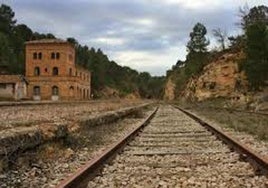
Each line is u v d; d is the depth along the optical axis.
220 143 13.98
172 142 14.47
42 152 10.86
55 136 12.17
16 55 123.44
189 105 71.62
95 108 35.97
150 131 18.83
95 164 8.89
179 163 10.07
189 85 104.50
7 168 8.88
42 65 107.06
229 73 77.88
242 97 60.44
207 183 7.81
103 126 20.94
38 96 106.38
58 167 9.73
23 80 90.56
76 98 109.31
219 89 78.25
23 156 9.82
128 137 14.45
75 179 7.25
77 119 17.77
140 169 9.34
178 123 24.44
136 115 33.03
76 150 12.81
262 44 58.34
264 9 85.81
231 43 95.75
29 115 22.94
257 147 13.41
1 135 9.48
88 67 152.00
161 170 9.20
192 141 14.73
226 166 9.57
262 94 54.22
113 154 10.94
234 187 7.48
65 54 106.62
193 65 109.12
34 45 107.19
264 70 57.88
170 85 167.25
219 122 25.61
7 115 23.00
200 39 111.44
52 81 106.56
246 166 9.49
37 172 9.04
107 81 172.88
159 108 57.50
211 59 92.12
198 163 10.00
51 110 30.53
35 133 10.77
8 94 87.56
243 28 86.50
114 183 7.87
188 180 8.04
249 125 21.41
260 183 7.74
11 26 143.25
